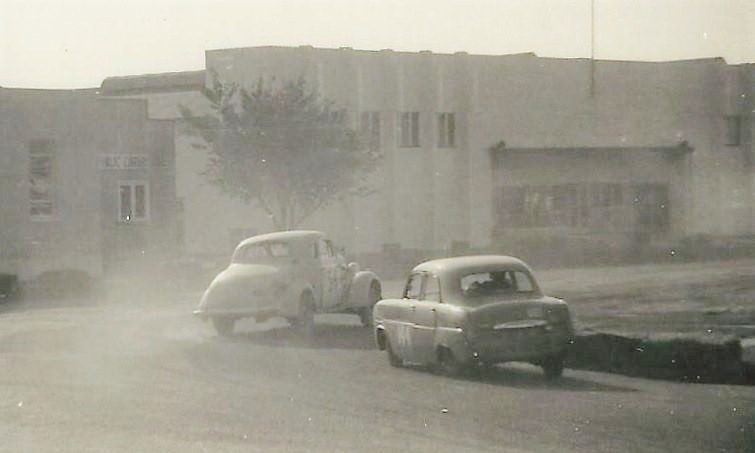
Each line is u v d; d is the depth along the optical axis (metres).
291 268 27.02
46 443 13.59
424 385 18.14
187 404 16.48
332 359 22.11
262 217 61.34
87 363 21.88
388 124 66.12
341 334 27.31
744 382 18.09
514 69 70.19
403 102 66.62
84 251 52.03
